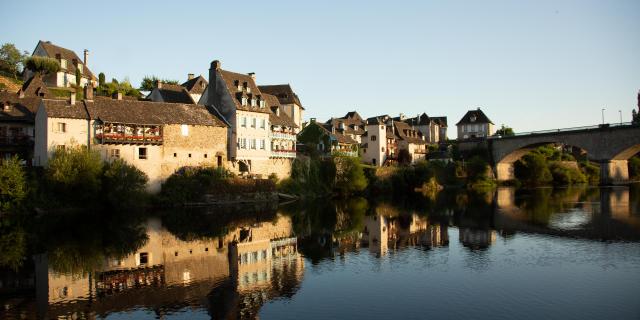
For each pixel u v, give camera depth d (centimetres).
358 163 8044
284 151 7625
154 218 4759
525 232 3719
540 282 2322
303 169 7706
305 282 2398
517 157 10562
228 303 2080
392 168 9150
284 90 9794
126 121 5638
